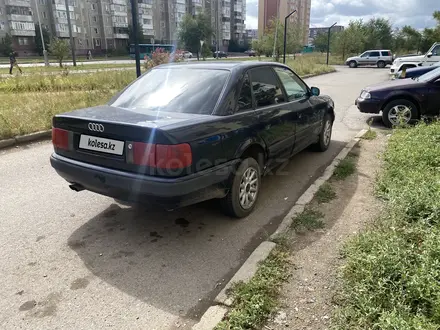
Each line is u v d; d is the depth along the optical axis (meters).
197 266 3.03
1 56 56.41
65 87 14.89
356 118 9.29
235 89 3.63
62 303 2.59
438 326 2.01
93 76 16.70
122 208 4.11
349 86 17.69
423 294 2.22
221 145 3.27
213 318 2.36
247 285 2.63
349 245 3.01
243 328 2.29
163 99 3.66
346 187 4.57
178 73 3.98
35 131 7.53
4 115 8.20
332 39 51.12
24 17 59.97
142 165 2.92
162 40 79.25
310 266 2.93
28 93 12.87
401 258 2.53
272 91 4.33
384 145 6.48
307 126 5.14
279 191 4.61
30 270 2.96
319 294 2.60
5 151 6.55
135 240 3.44
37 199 4.35
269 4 83.06
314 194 4.29
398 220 3.28
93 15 68.75
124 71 18.41
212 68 3.91
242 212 3.82
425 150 4.89
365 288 2.38
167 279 2.86
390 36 58.78
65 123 3.41
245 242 3.41
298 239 3.36
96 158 3.20
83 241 3.41
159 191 2.87
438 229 2.96
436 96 7.43
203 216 3.92
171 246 3.33
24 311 2.51
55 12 62.50
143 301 2.61
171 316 2.47
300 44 42.03
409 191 3.64
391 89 7.82
